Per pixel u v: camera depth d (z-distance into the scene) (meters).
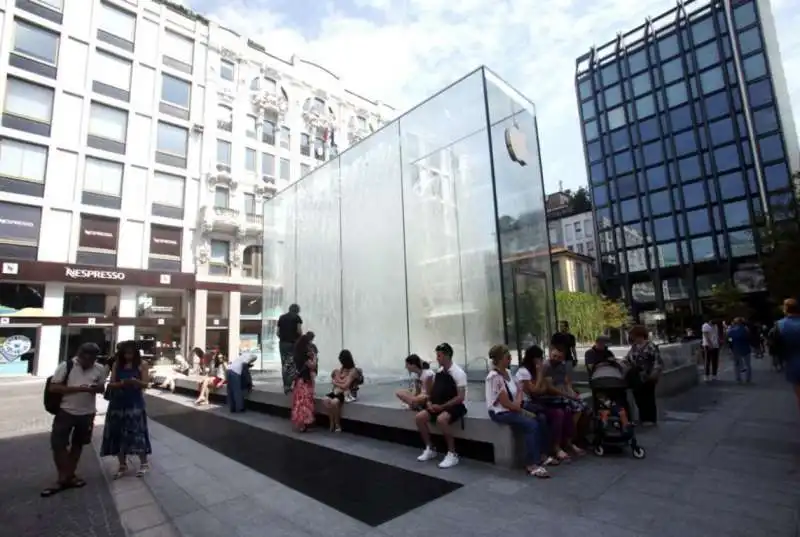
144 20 24.77
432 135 9.80
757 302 28.72
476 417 4.93
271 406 8.70
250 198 28.27
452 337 9.38
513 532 3.11
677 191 33.16
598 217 37.72
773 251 16.78
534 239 9.12
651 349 6.43
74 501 4.14
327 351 12.19
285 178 30.30
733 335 10.48
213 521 3.59
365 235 11.50
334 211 12.55
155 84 24.75
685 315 31.83
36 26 20.97
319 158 32.75
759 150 29.36
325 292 12.55
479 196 8.77
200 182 25.95
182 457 5.72
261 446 6.16
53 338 19.97
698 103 32.66
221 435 7.02
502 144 8.80
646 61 35.34
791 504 3.39
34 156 20.45
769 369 13.02
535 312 8.66
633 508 3.45
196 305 24.66
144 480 4.77
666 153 33.84
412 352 10.01
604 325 28.89
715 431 5.82
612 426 4.91
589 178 38.47
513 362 7.89
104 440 4.91
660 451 5.03
